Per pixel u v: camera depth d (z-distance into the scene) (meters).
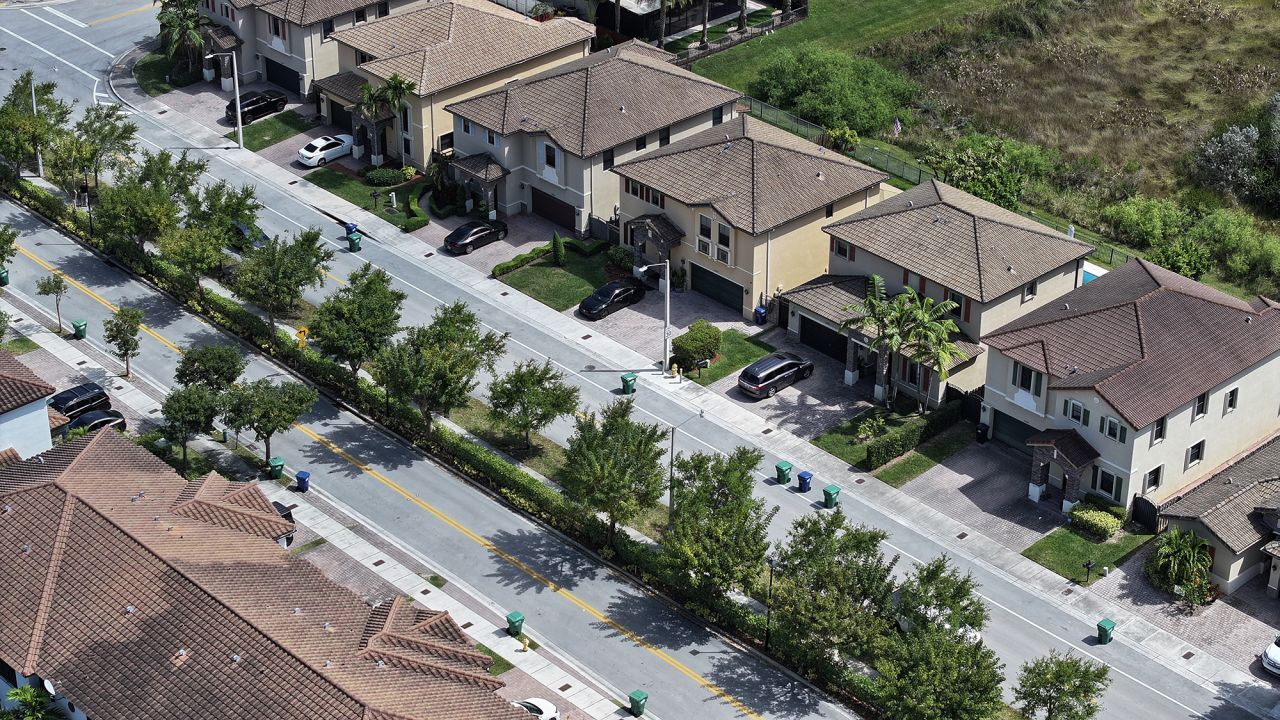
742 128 100.44
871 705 67.50
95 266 101.06
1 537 66.31
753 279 94.31
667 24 129.38
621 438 75.31
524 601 74.00
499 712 60.38
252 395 79.56
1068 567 76.62
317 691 58.34
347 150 112.75
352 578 74.81
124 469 71.62
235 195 97.06
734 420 87.00
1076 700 62.81
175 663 60.38
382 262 101.06
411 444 84.88
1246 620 73.44
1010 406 83.31
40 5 136.88
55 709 62.12
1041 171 114.00
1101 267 100.88
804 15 133.38
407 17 114.19
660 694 68.69
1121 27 135.88
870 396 89.25
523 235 104.38
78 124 105.12
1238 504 76.00
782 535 78.00
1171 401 77.69
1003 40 132.50
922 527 79.19
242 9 119.06
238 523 69.56
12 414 76.56
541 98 104.50
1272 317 83.62
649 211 99.06
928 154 112.31
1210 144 115.62
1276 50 131.50
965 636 64.62
